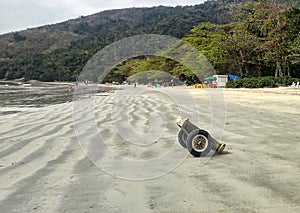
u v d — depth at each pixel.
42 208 4.63
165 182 5.66
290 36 38.84
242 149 7.99
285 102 20.42
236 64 46.69
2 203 4.84
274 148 8.08
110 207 4.62
